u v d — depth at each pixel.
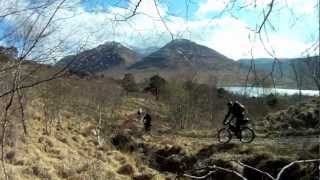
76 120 41.38
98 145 35.25
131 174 26.30
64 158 26.91
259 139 29.41
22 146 24.33
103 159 29.69
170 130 42.94
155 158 31.42
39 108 32.81
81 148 33.12
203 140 35.03
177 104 42.91
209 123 42.03
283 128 31.55
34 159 23.31
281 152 23.52
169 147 32.84
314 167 3.47
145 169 27.94
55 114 36.94
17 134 23.00
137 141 37.53
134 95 55.69
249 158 23.75
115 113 46.66
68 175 22.69
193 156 28.36
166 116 48.75
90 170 23.28
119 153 32.53
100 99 41.62
